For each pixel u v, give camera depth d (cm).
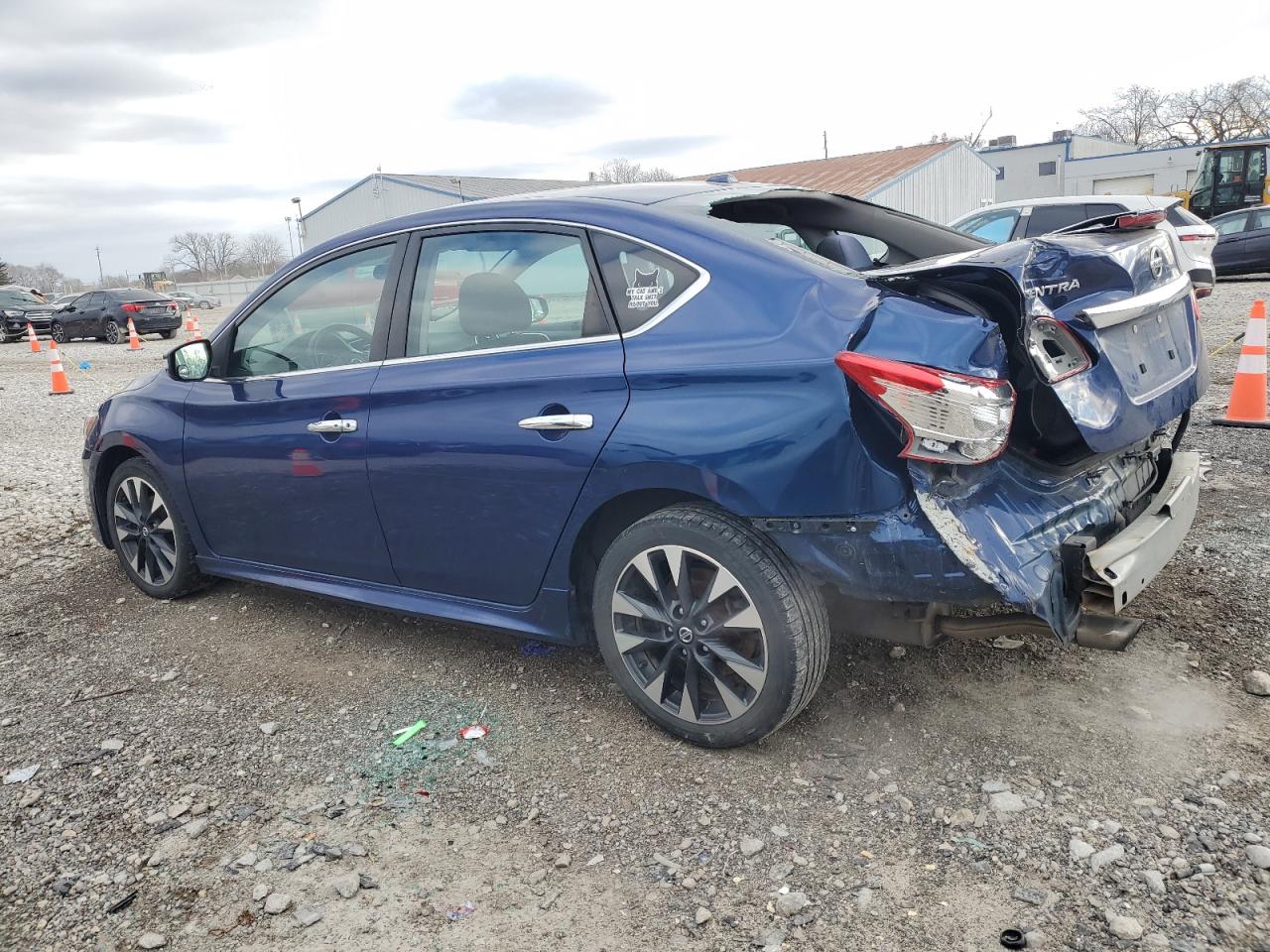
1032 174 4794
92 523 477
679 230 287
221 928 229
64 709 348
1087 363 261
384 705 336
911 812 252
